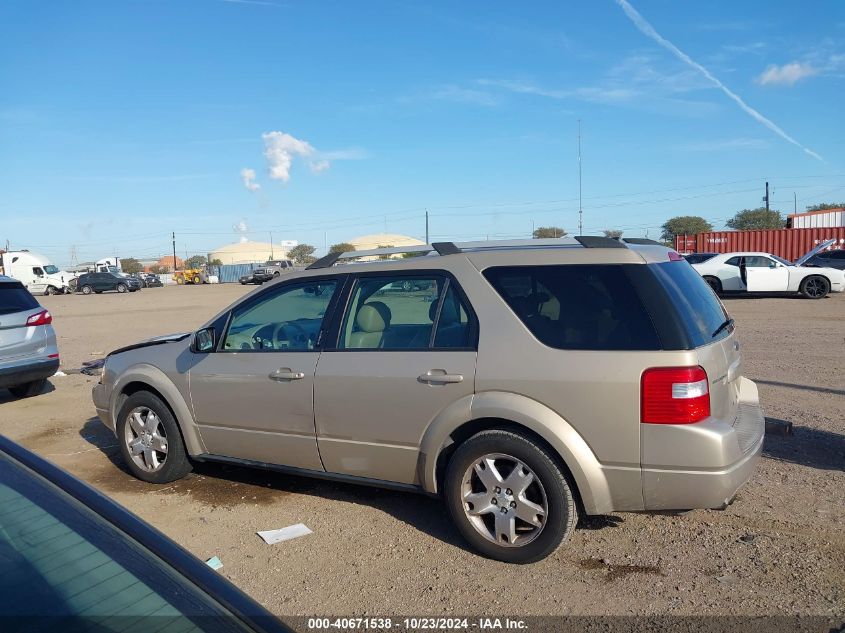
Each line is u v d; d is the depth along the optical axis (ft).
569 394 12.16
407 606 11.53
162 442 17.72
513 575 12.48
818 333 43.27
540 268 13.17
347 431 14.53
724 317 14.44
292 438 15.37
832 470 17.25
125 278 157.79
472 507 13.20
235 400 16.15
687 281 13.52
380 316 14.65
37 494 6.40
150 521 15.49
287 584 12.43
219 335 16.74
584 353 12.23
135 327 62.49
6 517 5.96
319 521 15.24
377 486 14.58
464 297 13.62
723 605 11.21
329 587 12.27
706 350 12.21
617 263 12.64
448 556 13.33
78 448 21.75
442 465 13.79
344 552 13.65
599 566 12.72
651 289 12.27
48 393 31.22
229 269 257.14
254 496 16.92
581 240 13.48
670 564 12.69
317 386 14.79
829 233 95.91
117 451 21.26
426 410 13.51
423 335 13.99
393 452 14.06
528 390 12.50
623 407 11.85
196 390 16.81
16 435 23.63
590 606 11.34
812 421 21.75
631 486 11.98
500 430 12.85
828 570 12.24
